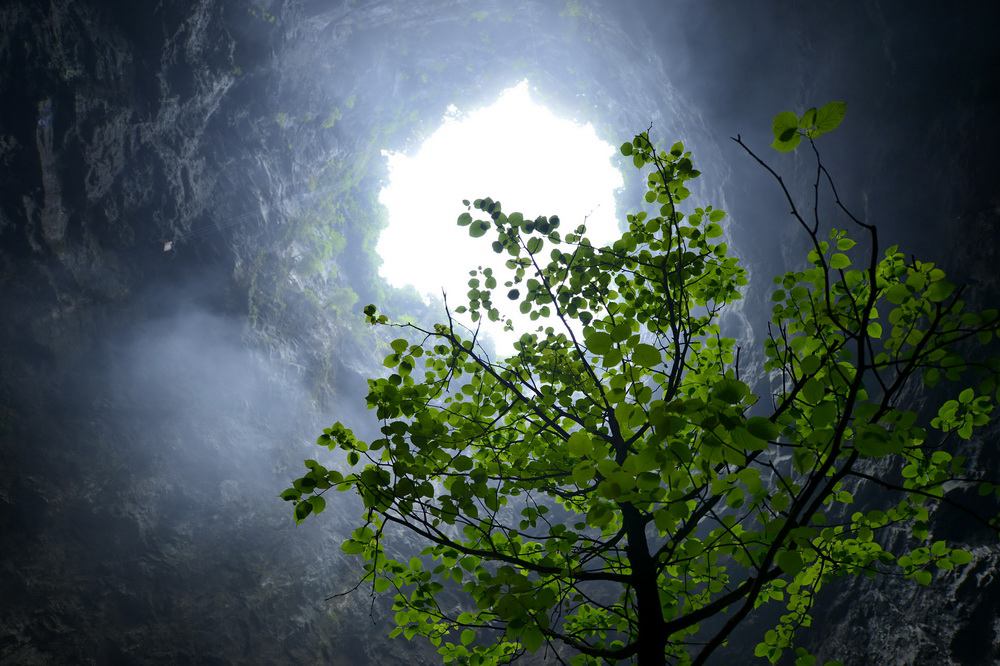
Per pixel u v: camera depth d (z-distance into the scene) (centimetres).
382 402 491
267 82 3469
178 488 2689
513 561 435
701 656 363
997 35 1897
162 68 2906
